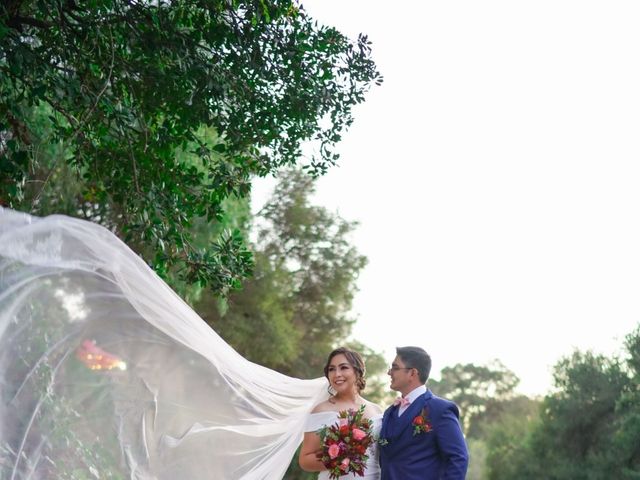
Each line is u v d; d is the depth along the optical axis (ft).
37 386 12.10
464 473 15.64
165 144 24.53
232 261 25.04
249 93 23.82
